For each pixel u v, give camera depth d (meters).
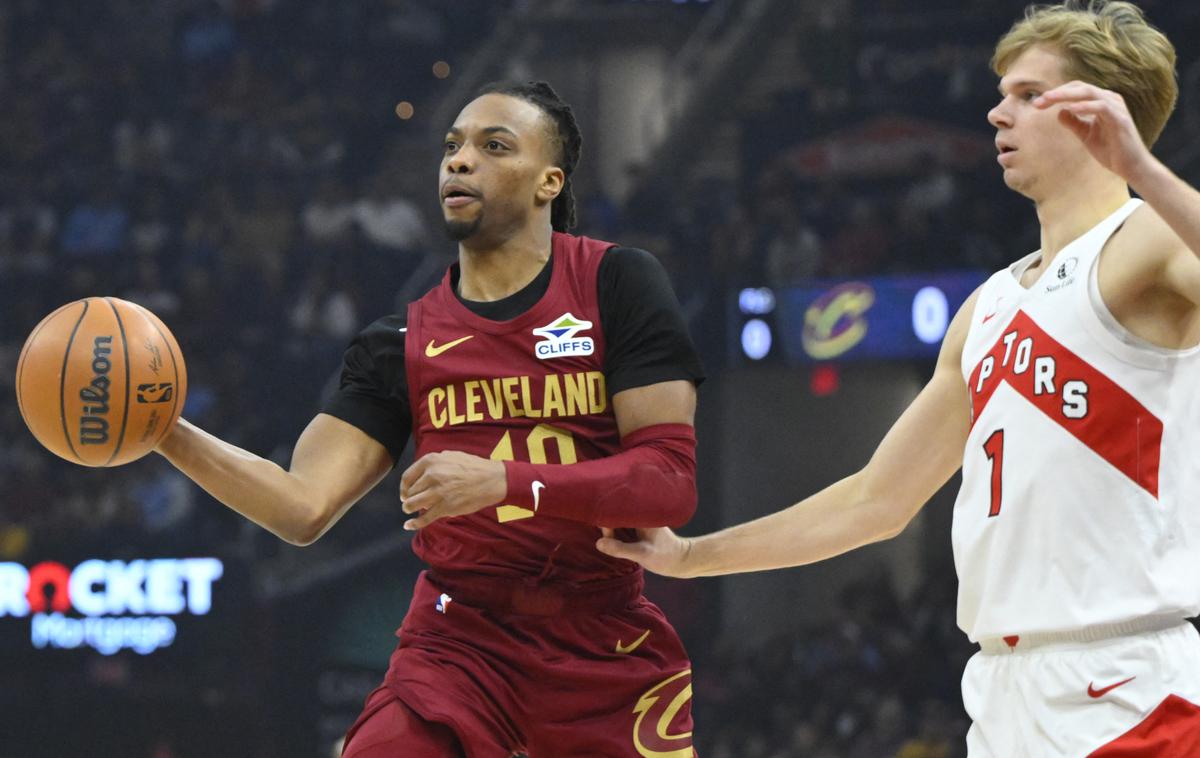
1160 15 18.61
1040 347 3.60
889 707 15.44
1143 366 3.48
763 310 16.72
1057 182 3.69
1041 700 3.53
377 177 21.47
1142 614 3.42
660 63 22.27
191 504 16.69
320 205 20.61
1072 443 3.51
